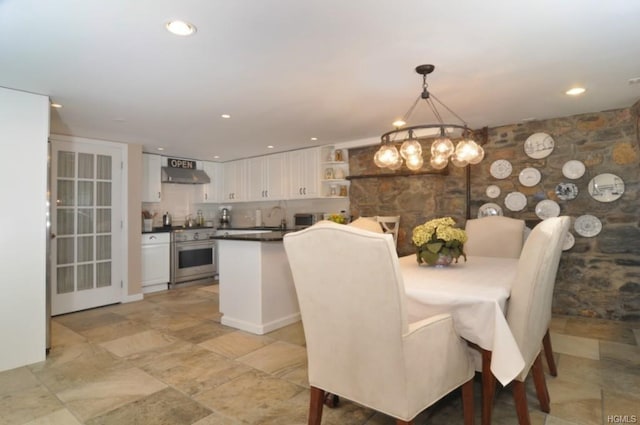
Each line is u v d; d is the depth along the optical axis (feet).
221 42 6.52
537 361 6.36
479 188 13.87
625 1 5.32
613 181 11.43
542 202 12.56
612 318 11.59
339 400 7.05
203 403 6.91
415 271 7.57
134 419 6.41
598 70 8.01
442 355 5.11
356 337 4.83
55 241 13.05
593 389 7.22
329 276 4.83
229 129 13.30
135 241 15.30
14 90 8.81
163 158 19.42
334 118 11.87
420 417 6.39
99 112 10.85
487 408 5.62
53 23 5.79
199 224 21.54
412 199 14.94
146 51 6.85
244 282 11.25
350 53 7.02
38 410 6.75
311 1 5.26
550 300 7.23
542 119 12.42
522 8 5.49
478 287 6.00
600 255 11.71
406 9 5.50
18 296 8.79
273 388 7.48
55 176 13.15
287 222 20.21
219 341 10.24
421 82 8.63
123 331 11.19
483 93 9.50
